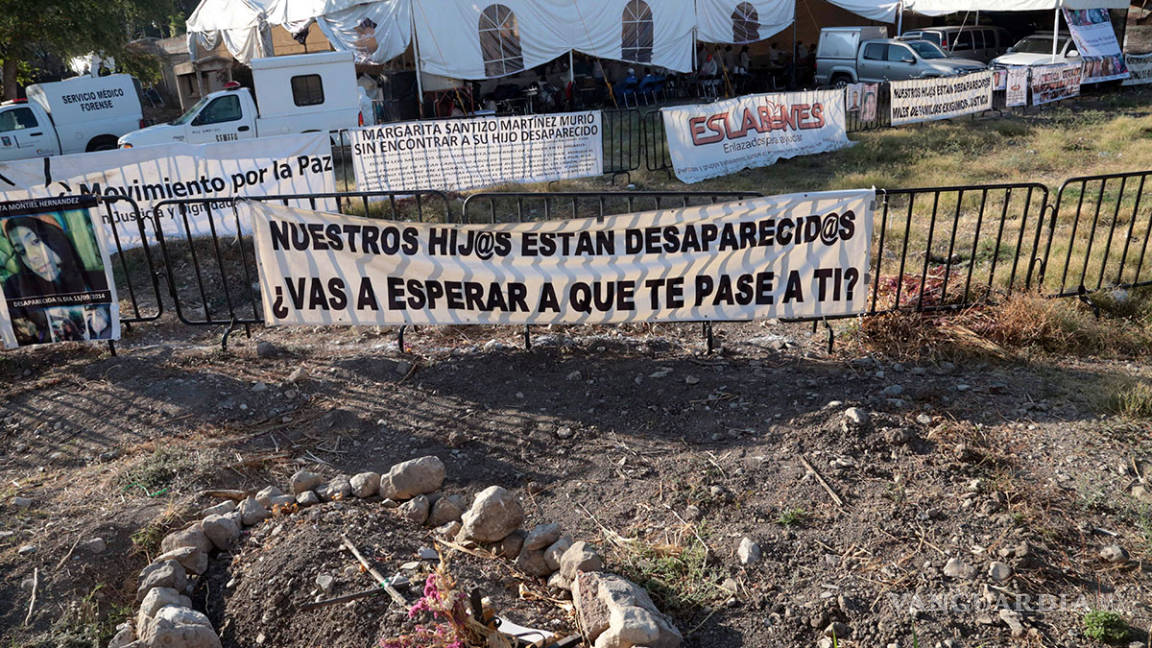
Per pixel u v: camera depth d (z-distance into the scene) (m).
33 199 5.55
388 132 10.86
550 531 3.67
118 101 19.16
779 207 5.34
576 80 24.91
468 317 5.68
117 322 5.90
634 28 22.34
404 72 22.33
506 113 22.84
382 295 5.67
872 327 5.73
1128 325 6.05
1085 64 19.98
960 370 5.31
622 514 3.95
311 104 16.78
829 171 13.01
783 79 26.83
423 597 3.04
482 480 4.32
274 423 5.00
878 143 14.55
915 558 3.52
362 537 3.69
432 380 5.40
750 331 6.23
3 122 17.91
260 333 6.69
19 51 23.22
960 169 12.51
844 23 29.19
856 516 3.81
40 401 5.44
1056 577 3.39
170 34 46.78
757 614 3.28
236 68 24.41
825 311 5.55
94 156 9.26
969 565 3.44
